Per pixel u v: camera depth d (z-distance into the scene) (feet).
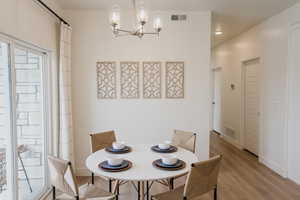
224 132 19.36
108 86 11.28
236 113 16.79
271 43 12.01
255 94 14.33
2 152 7.02
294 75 10.29
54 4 9.80
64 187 6.06
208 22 11.20
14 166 7.04
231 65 17.60
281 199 8.87
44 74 9.46
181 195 6.38
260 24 13.12
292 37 10.41
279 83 11.32
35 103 9.00
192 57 11.34
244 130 15.94
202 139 11.59
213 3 10.18
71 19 10.98
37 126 9.18
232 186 10.03
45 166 9.52
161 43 11.26
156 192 9.41
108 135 9.38
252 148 14.88
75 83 11.16
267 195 9.18
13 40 6.89
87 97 11.27
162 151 7.86
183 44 11.28
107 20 11.07
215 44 20.06
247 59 14.79
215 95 22.12
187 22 11.21
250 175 11.28
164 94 11.44
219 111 20.94
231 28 14.37
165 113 11.50
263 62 12.85
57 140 10.08
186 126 11.57
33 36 7.80
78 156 11.38
